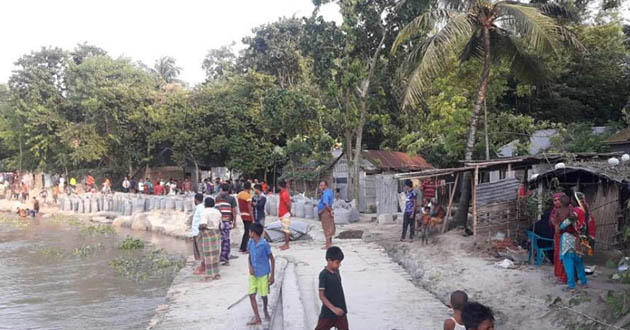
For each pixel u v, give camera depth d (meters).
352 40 23.91
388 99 26.66
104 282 14.30
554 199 9.62
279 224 17.23
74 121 48.22
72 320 10.76
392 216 21.70
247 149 38.06
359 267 12.59
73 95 48.28
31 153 50.91
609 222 12.39
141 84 45.00
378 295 9.99
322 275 6.37
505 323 8.41
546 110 25.27
